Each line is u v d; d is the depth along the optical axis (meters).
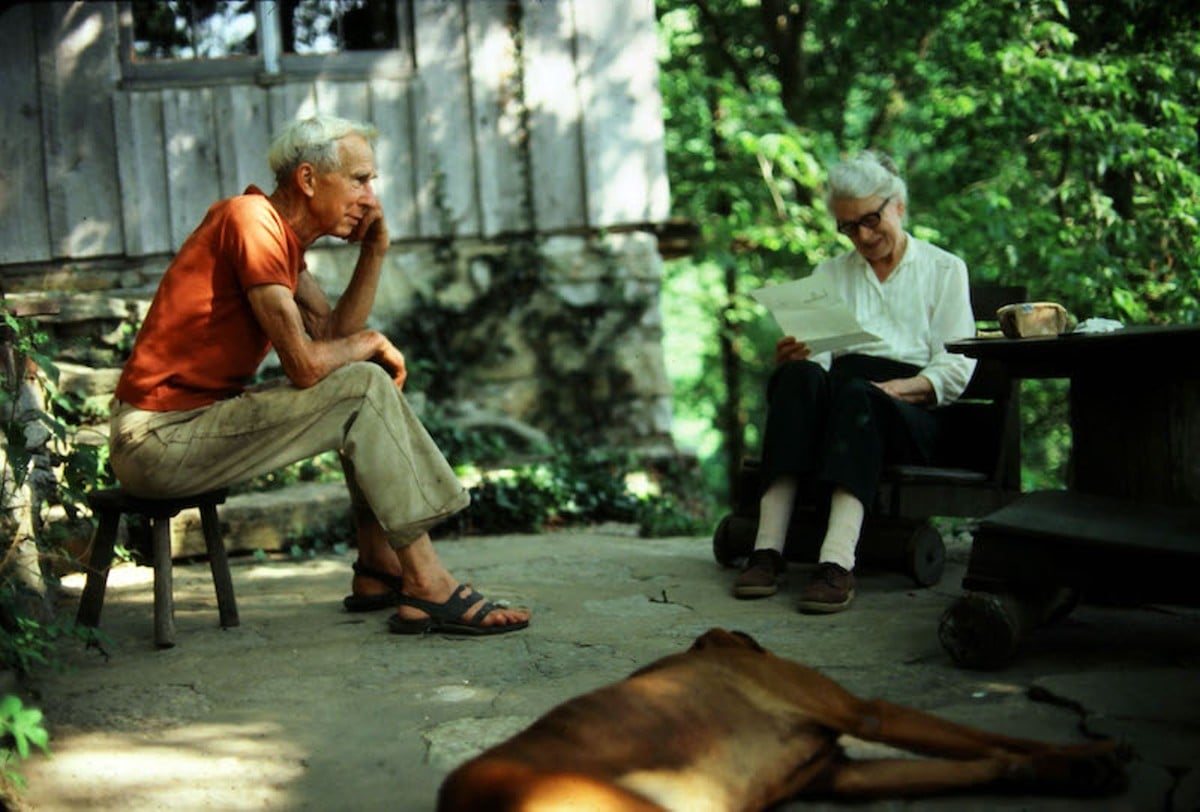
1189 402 3.05
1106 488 3.21
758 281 12.20
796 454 4.11
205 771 2.71
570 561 4.95
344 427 3.74
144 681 3.38
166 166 7.50
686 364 16.47
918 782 2.31
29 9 7.29
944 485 4.22
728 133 10.73
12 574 3.55
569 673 3.31
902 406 4.12
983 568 3.14
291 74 7.64
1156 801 2.25
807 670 2.40
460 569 4.86
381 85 7.72
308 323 4.14
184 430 3.72
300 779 2.65
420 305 7.79
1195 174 6.99
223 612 3.97
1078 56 7.69
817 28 11.62
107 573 3.89
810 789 2.33
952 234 8.59
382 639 3.76
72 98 7.38
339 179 3.84
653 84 7.93
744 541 4.58
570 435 7.85
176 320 3.74
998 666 3.10
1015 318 3.42
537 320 7.90
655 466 7.69
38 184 7.36
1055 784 2.26
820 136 11.26
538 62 7.83
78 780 2.67
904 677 3.10
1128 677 2.96
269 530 5.50
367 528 4.14
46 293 6.88
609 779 1.94
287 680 3.35
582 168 7.90
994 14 7.64
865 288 4.57
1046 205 8.14
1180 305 6.76
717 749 2.12
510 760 1.90
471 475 6.65
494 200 7.84
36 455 4.34
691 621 3.83
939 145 9.41
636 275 7.98
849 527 3.94
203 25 7.55
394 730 2.91
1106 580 2.96
